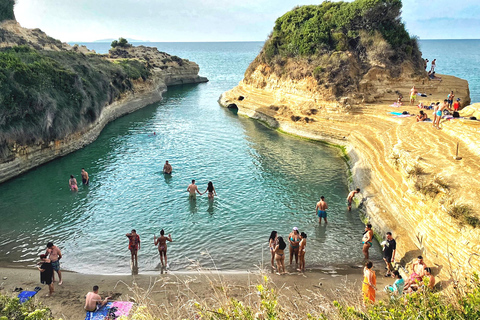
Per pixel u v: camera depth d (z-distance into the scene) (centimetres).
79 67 3981
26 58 3212
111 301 1287
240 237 1827
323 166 2848
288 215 2053
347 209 2120
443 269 1286
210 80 9606
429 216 1485
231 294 1303
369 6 4006
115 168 2816
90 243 1769
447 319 468
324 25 4284
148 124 4334
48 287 1429
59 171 2758
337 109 3678
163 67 8181
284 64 4725
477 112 2195
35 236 1827
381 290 1359
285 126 3972
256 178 2598
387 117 3212
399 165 1994
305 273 1526
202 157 3075
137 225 1942
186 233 1861
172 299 1305
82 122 3412
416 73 4034
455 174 1512
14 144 2622
